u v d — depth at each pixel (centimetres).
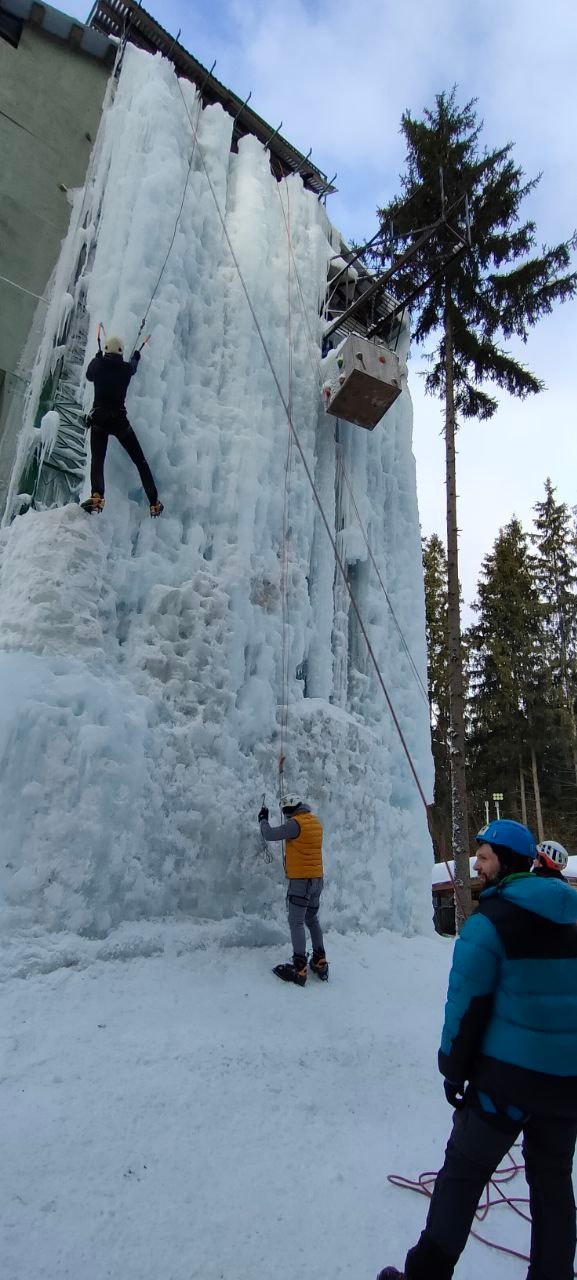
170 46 873
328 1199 273
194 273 725
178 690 583
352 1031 454
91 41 791
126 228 677
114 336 595
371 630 879
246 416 727
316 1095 362
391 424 1019
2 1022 351
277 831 532
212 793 571
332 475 852
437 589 2962
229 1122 315
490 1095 201
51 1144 269
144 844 509
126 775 498
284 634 711
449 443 1300
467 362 1364
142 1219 240
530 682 2911
